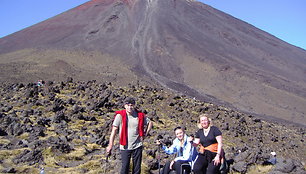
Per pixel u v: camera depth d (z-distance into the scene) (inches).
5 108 822.5
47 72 4589.1
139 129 325.7
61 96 1141.1
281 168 466.3
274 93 5644.7
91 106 971.9
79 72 4913.9
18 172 410.0
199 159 327.9
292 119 4557.1
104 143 601.3
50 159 471.8
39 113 816.9
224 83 6043.3
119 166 428.5
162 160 516.4
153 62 6786.4
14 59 5502.0
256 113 4534.9
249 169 482.0
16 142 545.3
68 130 681.0
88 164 455.8
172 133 762.2
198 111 1230.3
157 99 1300.4
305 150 1051.9
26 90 1163.9
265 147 955.3
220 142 318.0
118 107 1071.6
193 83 6018.7
